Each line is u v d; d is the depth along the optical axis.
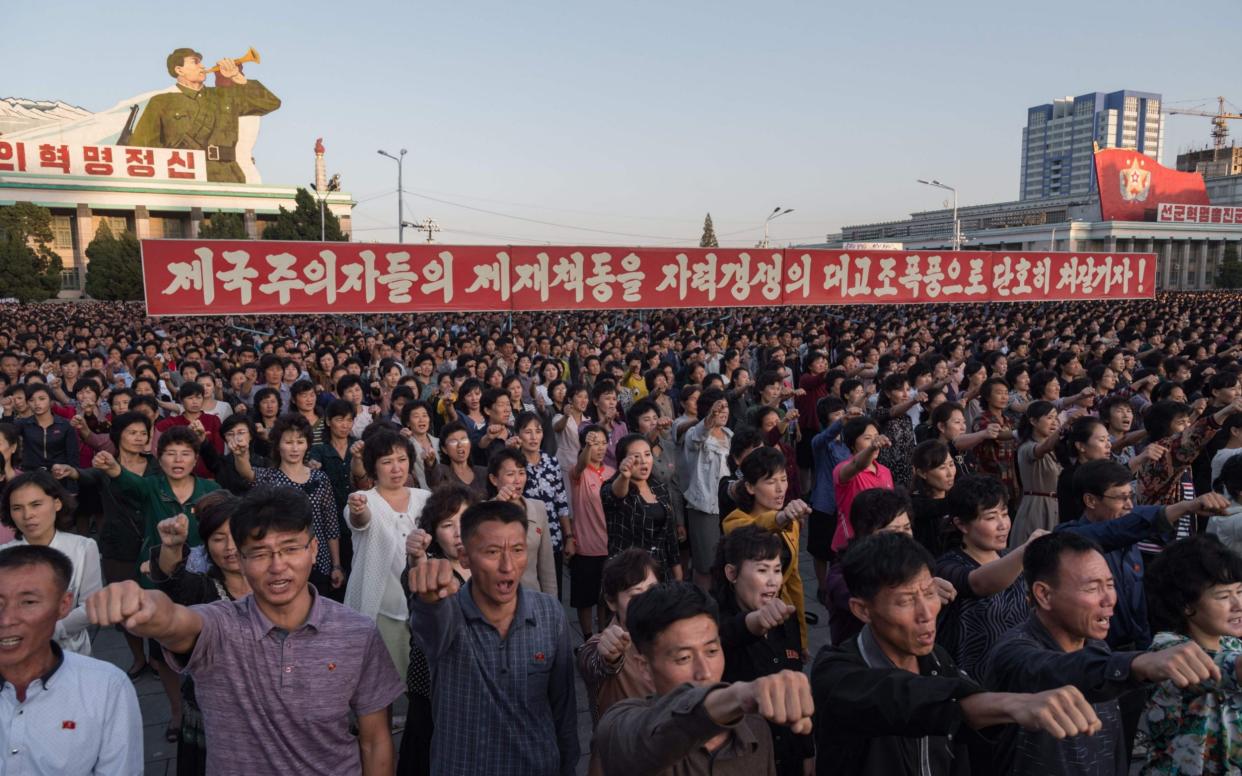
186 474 4.66
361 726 2.50
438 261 12.61
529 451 5.27
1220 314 23.91
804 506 3.55
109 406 8.34
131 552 4.95
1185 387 8.56
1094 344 12.74
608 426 7.27
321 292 11.93
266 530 2.28
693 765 2.05
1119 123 155.25
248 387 9.88
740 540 3.12
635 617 2.10
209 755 2.34
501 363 11.60
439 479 5.34
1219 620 2.54
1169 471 4.86
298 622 2.39
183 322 25.38
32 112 60.16
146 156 58.69
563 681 2.72
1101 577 2.36
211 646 2.27
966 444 5.61
